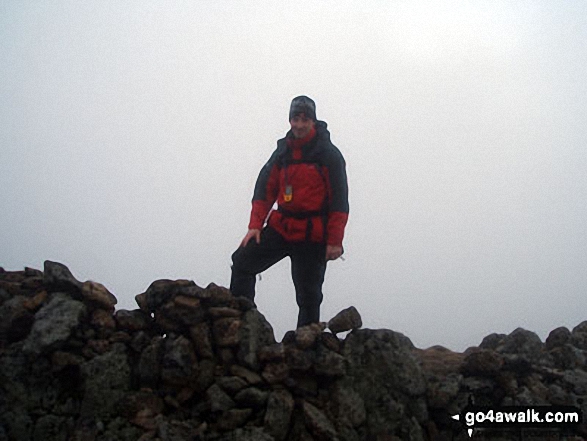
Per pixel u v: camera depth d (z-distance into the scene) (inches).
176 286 145.7
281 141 160.7
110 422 128.9
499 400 151.6
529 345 177.5
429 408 146.9
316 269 155.2
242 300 147.6
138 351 138.8
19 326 139.9
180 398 133.8
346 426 135.5
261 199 162.1
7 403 129.1
